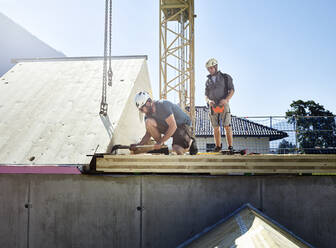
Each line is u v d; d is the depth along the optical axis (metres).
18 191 4.32
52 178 4.29
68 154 4.21
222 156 3.95
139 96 4.48
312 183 4.07
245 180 4.11
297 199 4.05
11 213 4.29
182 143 4.80
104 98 5.37
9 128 4.96
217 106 4.91
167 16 17.25
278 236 2.53
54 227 4.22
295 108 25.30
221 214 4.07
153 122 4.63
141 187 4.18
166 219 4.11
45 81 6.68
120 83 6.31
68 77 6.84
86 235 4.18
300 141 11.27
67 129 4.80
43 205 4.27
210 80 5.05
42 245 4.21
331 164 3.89
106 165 4.03
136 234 4.12
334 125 11.36
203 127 18.20
